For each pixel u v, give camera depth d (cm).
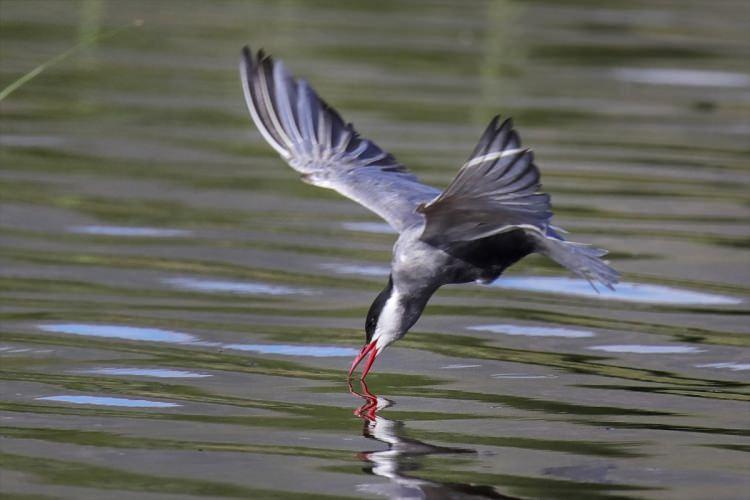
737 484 869
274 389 1049
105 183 1636
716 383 1082
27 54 2270
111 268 1343
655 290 1330
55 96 2055
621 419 995
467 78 2298
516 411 1008
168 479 860
